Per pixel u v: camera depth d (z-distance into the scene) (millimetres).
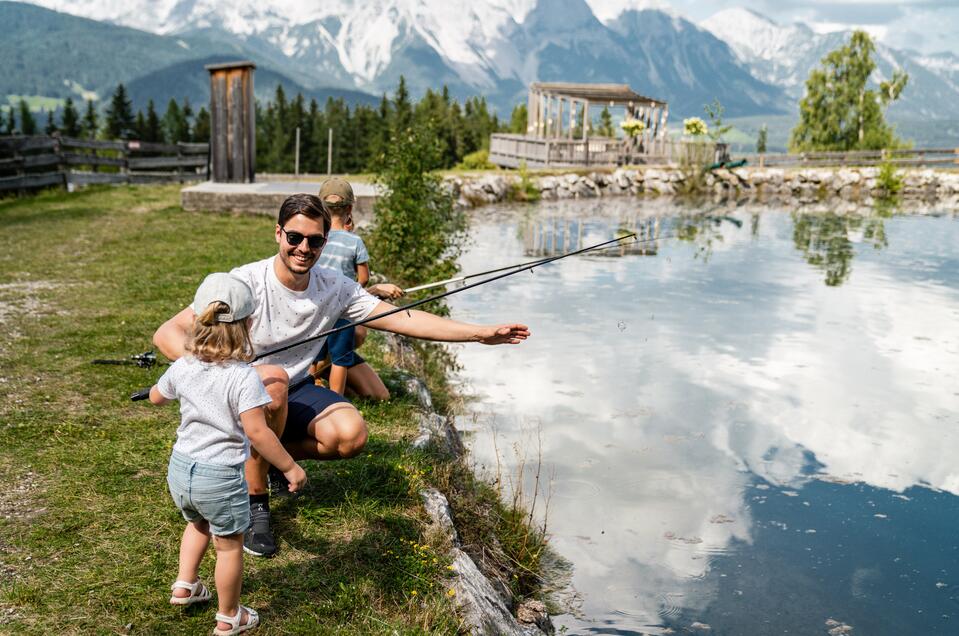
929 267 17031
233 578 3283
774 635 4504
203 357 3150
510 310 12078
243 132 17781
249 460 3943
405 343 8367
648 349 10180
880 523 5906
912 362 9930
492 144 44562
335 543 4129
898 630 4629
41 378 6316
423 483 4867
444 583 3984
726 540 5582
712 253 18453
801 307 12875
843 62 71125
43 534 4035
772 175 38438
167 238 12656
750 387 8828
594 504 5996
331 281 3994
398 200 11508
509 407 7930
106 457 4953
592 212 27031
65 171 19266
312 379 4246
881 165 39875
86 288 9281
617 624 4551
